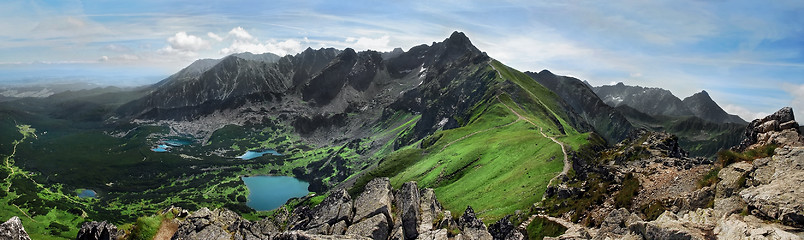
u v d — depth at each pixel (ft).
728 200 122.93
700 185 158.10
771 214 104.78
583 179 278.46
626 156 287.89
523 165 490.08
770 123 179.11
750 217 107.65
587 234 148.56
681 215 145.48
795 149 129.29
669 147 288.51
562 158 456.04
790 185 111.34
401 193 189.26
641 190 197.57
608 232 150.71
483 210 374.22
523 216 283.59
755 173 129.29
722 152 163.22
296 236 145.59
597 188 236.84
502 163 556.10
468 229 173.68
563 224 215.92
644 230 118.83
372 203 176.04
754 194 114.11
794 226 97.81
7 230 83.15
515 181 439.22
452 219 177.68
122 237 205.46
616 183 226.58
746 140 192.03
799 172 116.78
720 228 107.14
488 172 543.80
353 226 163.22
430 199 189.47
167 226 219.41
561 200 263.90
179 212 232.73
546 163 456.04
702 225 113.09
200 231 204.03
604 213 199.21
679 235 107.34
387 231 160.56
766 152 151.64
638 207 184.24
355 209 177.68
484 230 172.04
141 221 213.05
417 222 169.27
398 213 172.55
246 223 210.59
